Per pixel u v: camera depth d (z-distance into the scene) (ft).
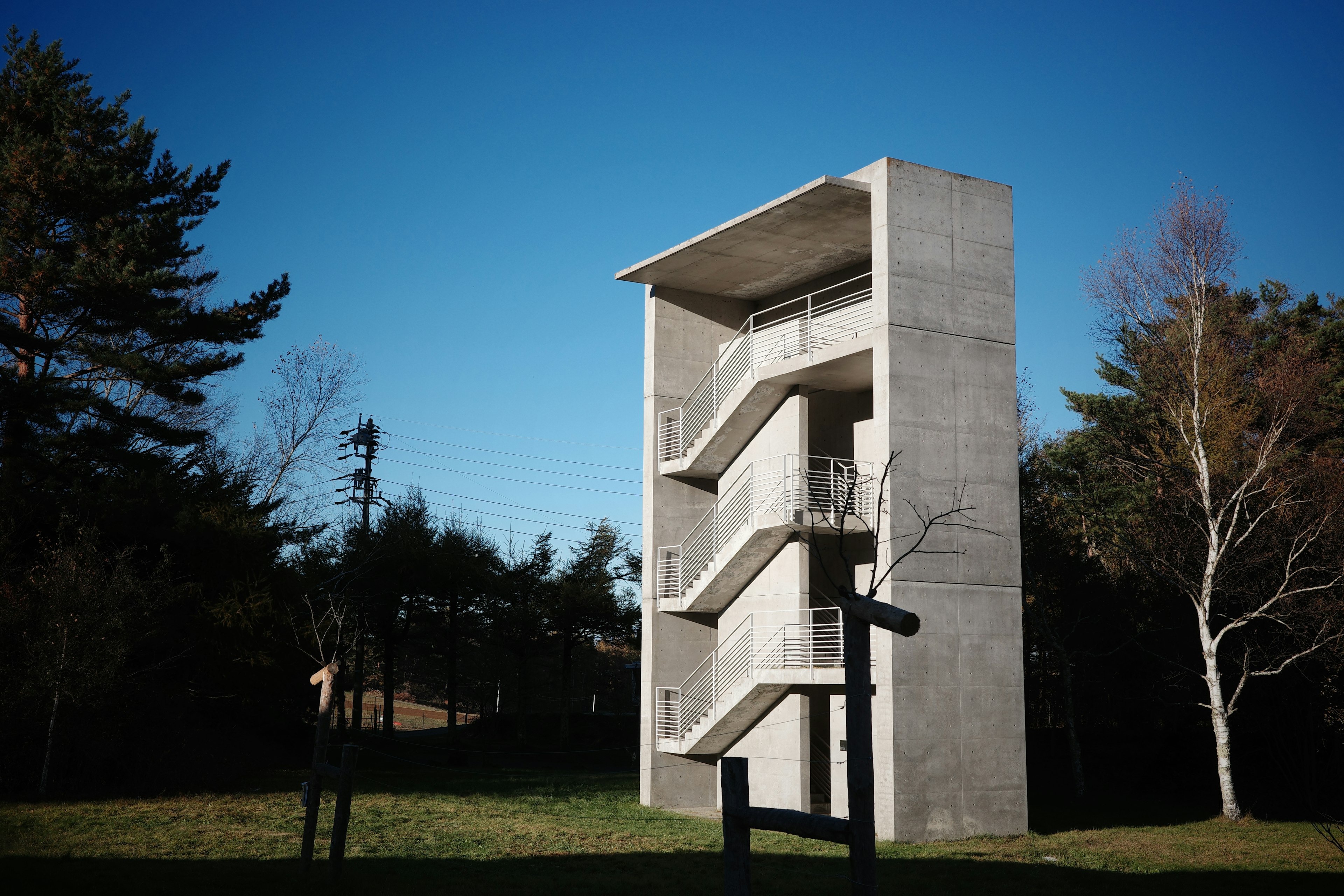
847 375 80.38
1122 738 133.08
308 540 116.26
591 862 56.70
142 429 96.12
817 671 74.49
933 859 60.80
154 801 78.13
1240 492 92.79
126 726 86.69
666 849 62.34
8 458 89.61
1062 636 121.60
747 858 26.45
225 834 62.59
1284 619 91.56
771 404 85.51
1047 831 76.95
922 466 71.56
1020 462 124.36
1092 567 124.26
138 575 92.73
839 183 72.59
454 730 157.99
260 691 107.65
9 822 64.59
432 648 173.37
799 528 76.48
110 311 92.53
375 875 49.88
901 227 73.31
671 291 94.84
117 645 80.43
